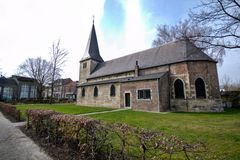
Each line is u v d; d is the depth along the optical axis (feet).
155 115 45.88
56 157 15.83
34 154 17.02
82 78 118.32
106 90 84.84
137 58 87.92
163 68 68.28
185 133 24.11
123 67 89.30
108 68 101.40
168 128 27.58
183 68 62.23
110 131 12.98
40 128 23.62
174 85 63.82
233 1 25.79
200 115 46.11
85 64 118.11
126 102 72.84
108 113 51.49
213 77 60.75
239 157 15.08
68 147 17.11
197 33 28.84
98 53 123.54
